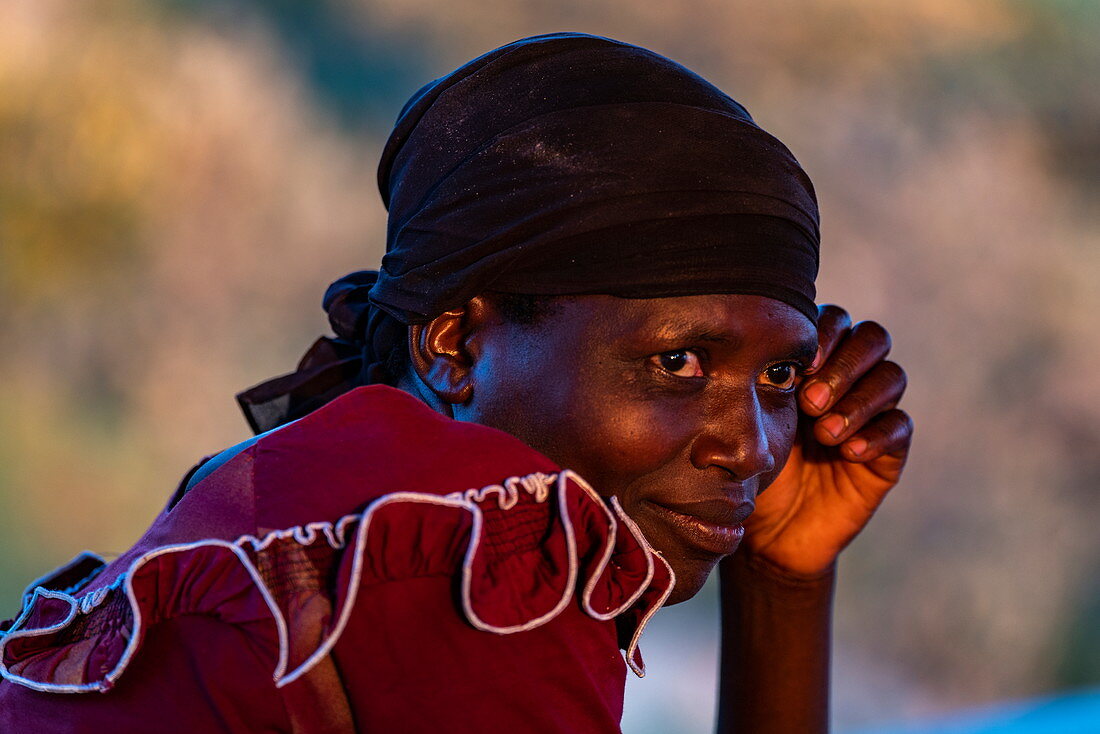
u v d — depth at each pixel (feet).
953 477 112.57
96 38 118.62
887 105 132.77
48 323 109.29
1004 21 140.26
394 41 127.03
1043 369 118.52
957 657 103.04
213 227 115.65
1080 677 101.91
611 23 131.75
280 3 125.08
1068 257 125.70
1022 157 132.57
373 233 119.03
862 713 98.02
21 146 114.73
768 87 132.67
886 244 124.77
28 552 93.66
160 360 109.91
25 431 102.37
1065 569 108.37
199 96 118.93
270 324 113.80
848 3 136.77
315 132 121.49
